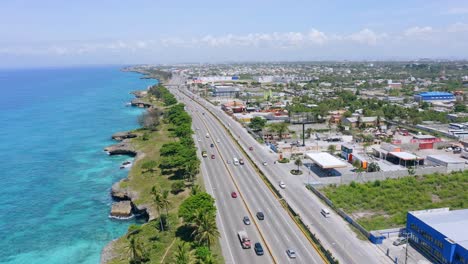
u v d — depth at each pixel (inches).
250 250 3503.9
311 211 4389.8
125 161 7308.1
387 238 3710.6
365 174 5398.6
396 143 7258.9
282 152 7062.0
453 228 3371.1
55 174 6678.2
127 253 3708.2
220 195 4913.9
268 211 4394.7
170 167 6190.9
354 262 3280.0
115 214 4889.3
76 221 4805.6
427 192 4972.9
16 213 5098.4
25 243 4276.6
